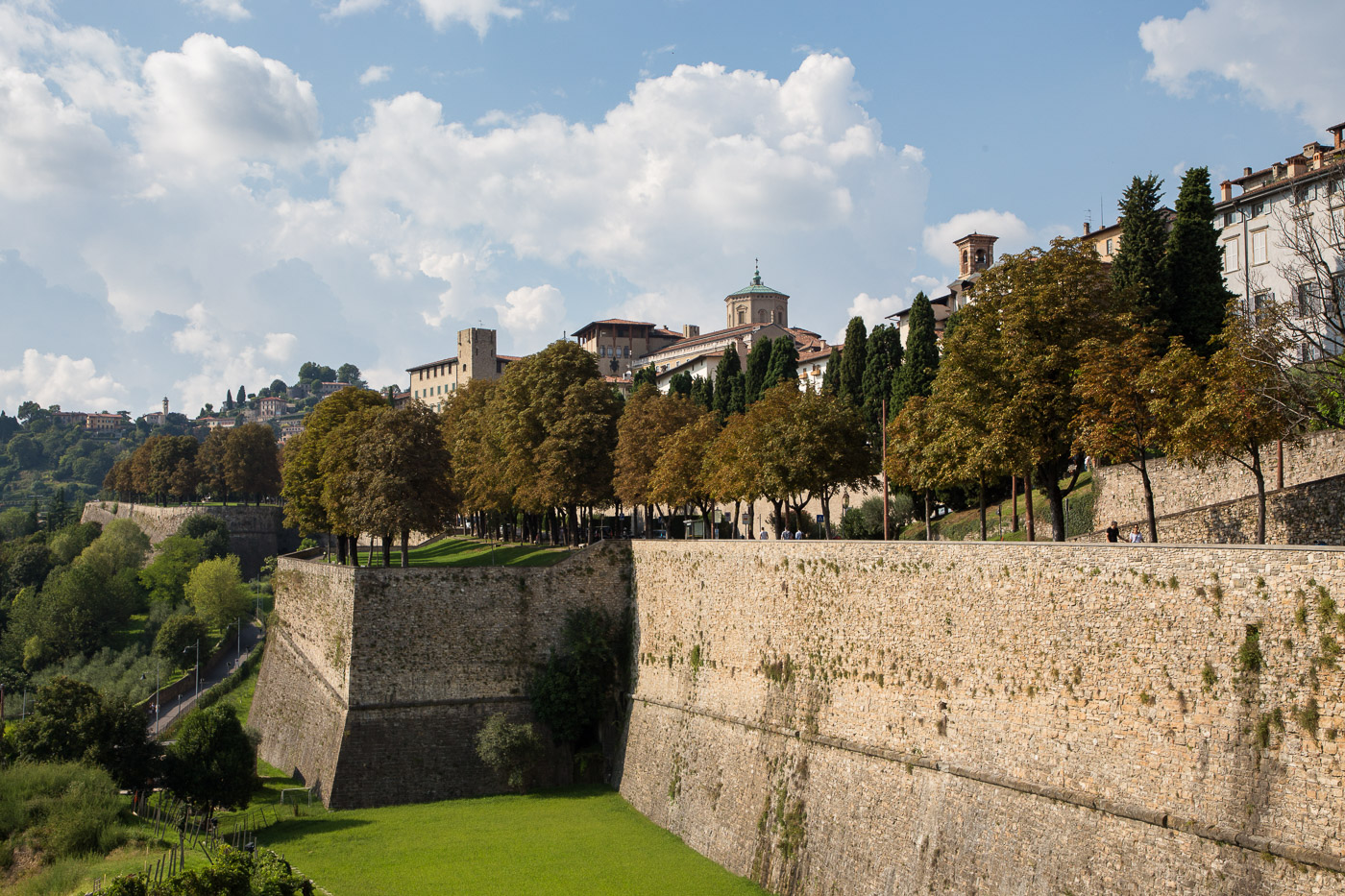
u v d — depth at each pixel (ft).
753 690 197.88
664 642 236.02
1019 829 134.72
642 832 211.20
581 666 249.14
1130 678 123.85
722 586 212.84
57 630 476.13
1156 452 218.59
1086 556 131.03
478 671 253.85
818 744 176.35
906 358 331.57
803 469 237.04
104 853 176.04
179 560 557.33
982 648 145.69
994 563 144.56
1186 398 152.05
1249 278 274.36
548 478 309.42
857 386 377.09
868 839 159.53
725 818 194.29
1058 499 182.29
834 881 163.43
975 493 303.27
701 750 210.18
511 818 222.48
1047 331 178.60
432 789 242.78
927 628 156.04
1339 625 104.01
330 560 390.83
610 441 316.81
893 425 238.27
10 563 618.85
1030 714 136.56
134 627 517.14
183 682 412.36
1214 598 115.75
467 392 446.19
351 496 294.05
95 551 559.79
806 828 172.55
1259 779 109.09
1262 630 110.83
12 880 167.02
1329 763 103.40
